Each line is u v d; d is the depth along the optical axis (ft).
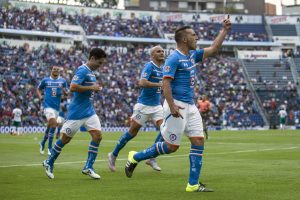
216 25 341.41
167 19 336.29
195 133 40.57
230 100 274.57
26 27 284.61
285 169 56.80
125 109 248.73
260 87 291.17
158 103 59.52
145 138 144.46
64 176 51.39
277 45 333.42
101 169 58.65
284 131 214.48
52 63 263.29
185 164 64.13
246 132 202.18
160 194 38.58
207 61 303.27
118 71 276.62
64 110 129.70
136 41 312.29
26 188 42.29
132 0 383.86
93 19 314.96
